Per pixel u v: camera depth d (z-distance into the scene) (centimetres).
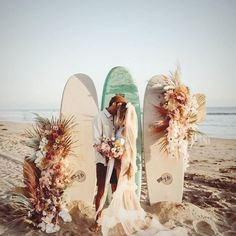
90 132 520
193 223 451
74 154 490
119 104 449
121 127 441
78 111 523
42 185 430
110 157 429
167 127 496
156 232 410
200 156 1010
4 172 747
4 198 532
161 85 518
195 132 507
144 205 526
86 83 537
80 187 514
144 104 516
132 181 444
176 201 516
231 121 2119
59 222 448
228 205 529
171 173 516
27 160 439
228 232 428
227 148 1160
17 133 1544
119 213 423
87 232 423
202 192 607
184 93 489
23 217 455
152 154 512
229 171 793
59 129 443
